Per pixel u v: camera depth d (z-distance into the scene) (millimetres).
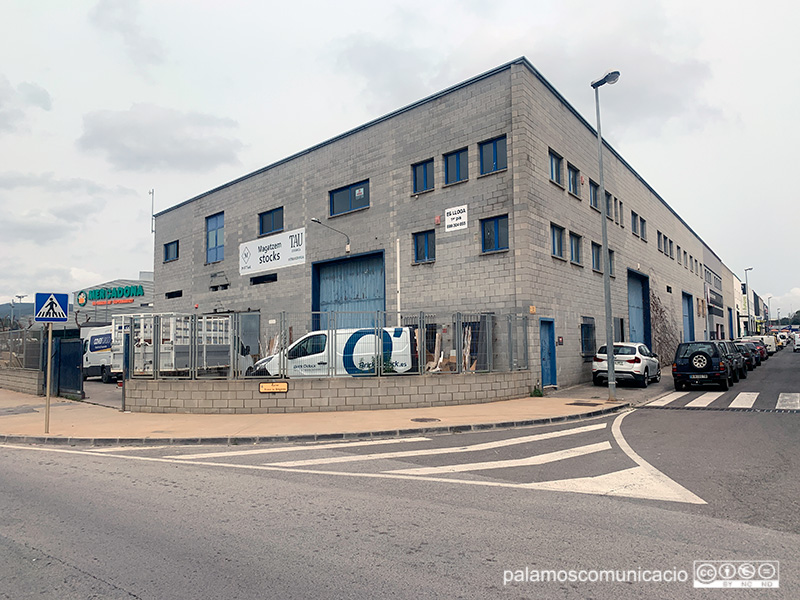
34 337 20781
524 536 5168
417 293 21312
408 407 15078
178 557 4699
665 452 9148
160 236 36719
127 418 13695
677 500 6348
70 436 11156
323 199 25609
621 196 28266
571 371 20906
